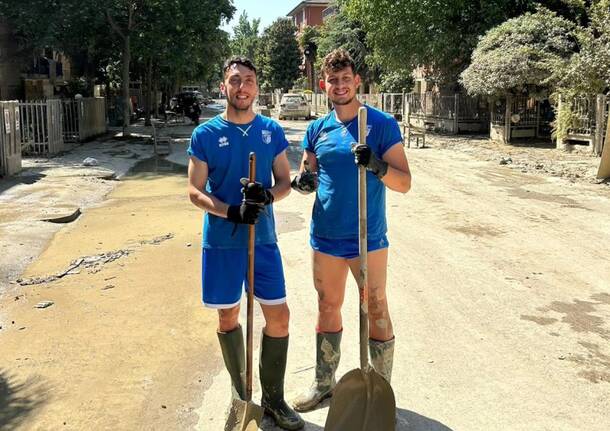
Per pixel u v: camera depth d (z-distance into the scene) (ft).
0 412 11.95
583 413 11.66
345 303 17.46
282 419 11.21
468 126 77.56
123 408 12.04
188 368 13.70
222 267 10.92
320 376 11.93
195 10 65.98
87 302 17.80
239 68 10.75
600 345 14.67
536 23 59.67
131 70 100.22
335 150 11.00
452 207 30.86
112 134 74.69
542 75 56.75
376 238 11.06
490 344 14.69
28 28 57.82
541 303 17.39
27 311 17.13
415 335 15.17
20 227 26.45
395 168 10.59
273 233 11.21
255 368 13.70
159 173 44.01
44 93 71.87
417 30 73.36
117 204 32.71
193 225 27.43
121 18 69.31
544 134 66.03
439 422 11.34
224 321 11.25
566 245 23.50
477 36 69.31
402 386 12.69
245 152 10.89
